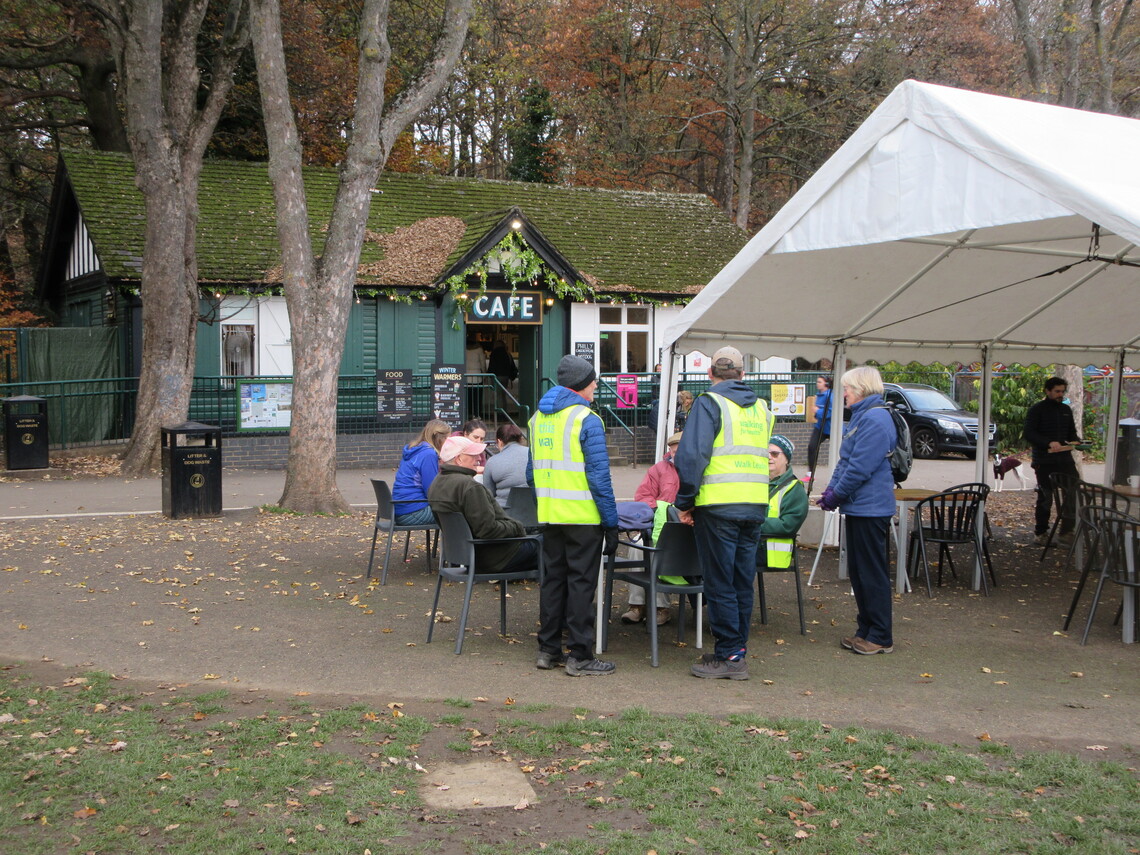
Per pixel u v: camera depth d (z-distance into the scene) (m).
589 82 36.22
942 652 6.79
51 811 4.17
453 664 6.44
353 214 13.09
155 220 16.95
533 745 4.94
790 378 24.16
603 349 23.80
